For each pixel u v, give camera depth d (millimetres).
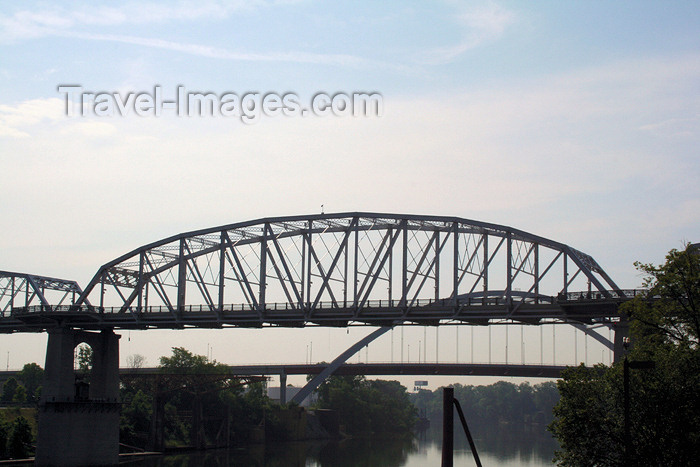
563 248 100812
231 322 122000
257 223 120500
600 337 113750
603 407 66438
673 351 65000
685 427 62062
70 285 153625
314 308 114625
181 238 125625
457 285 107312
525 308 101375
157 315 127125
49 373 133375
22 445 138250
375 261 112812
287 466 144375
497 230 106188
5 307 145375
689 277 64500
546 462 160875
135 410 175125
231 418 198125
